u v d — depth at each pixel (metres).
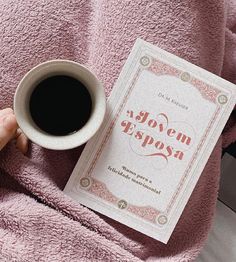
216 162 0.53
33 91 0.46
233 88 0.50
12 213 0.48
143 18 0.50
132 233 0.52
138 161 0.50
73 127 0.47
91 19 0.51
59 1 0.50
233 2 0.58
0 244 0.48
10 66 0.50
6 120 0.46
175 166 0.50
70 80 0.47
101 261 0.50
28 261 0.48
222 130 0.53
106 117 0.50
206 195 0.54
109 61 0.50
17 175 0.48
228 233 0.62
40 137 0.45
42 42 0.50
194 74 0.50
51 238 0.49
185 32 0.50
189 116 0.50
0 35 0.50
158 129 0.50
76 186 0.50
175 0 0.49
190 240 0.53
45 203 0.50
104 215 0.51
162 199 0.50
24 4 0.50
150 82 0.50
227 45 0.57
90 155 0.50
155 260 0.52
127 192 0.50
